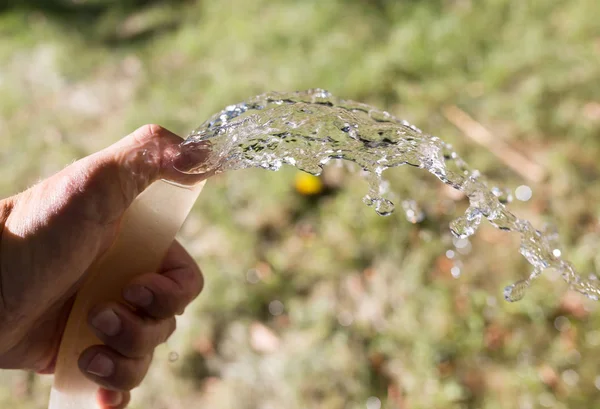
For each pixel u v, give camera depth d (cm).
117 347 36
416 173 65
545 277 57
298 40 89
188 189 33
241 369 56
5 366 39
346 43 86
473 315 56
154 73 91
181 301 38
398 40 84
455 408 52
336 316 57
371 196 33
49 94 90
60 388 36
